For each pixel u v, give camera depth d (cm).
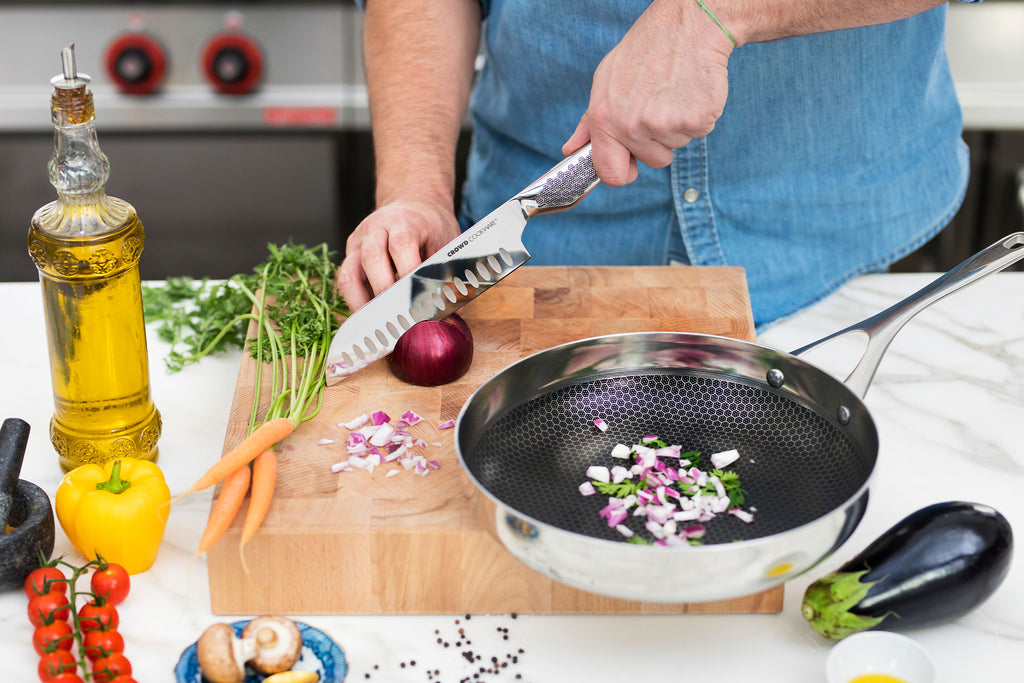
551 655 109
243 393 133
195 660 102
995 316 166
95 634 101
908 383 149
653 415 126
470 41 176
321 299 148
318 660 104
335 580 113
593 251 178
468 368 139
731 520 110
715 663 108
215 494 114
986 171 262
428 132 165
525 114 171
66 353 121
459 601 114
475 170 190
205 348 156
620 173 132
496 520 101
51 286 117
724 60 125
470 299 136
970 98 249
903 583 103
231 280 172
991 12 240
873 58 161
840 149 167
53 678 97
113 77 259
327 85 265
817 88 161
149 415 129
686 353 127
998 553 104
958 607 104
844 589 105
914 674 99
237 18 255
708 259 174
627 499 112
